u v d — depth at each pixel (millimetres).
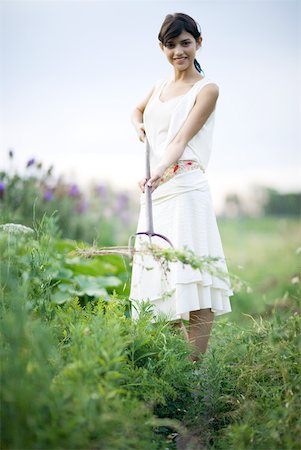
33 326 2805
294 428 2877
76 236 7180
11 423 2320
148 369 3195
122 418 2578
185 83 4059
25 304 3014
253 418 3039
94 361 2738
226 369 3537
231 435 2859
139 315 3480
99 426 2473
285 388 3127
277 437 2785
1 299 3037
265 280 6785
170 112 3982
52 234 4551
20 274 3557
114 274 5441
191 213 3861
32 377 2492
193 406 3324
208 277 3801
